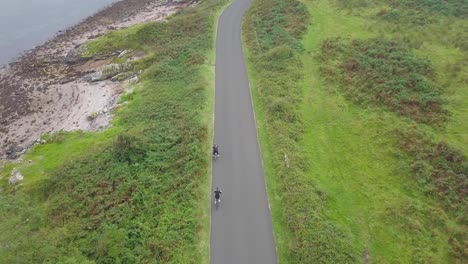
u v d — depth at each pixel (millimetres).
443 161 37125
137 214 35812
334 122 44156
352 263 29656
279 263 30141
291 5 70125
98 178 41719
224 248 31359
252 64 56781
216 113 46781
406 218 32750
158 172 39938
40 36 94938
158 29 73500
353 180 37031
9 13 111188
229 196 35719
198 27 70125
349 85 49156
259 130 43500
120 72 67688
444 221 32344
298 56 55969
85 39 85688
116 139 46062
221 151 40844
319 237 31031
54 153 51375
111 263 31703
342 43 57562
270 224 33094
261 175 37781
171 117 48188
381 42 56250
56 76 73062
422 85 46594
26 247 31031
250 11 72250
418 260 30031
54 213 39031
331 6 70312
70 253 32750
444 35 57062
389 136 41000
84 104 62531
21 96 68438
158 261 30875
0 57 85688
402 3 68000
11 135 59062
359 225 32844
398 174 37031
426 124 41969
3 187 47406
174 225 33312
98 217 36625
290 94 48219
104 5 112625
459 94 45188
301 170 37500
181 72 58656
